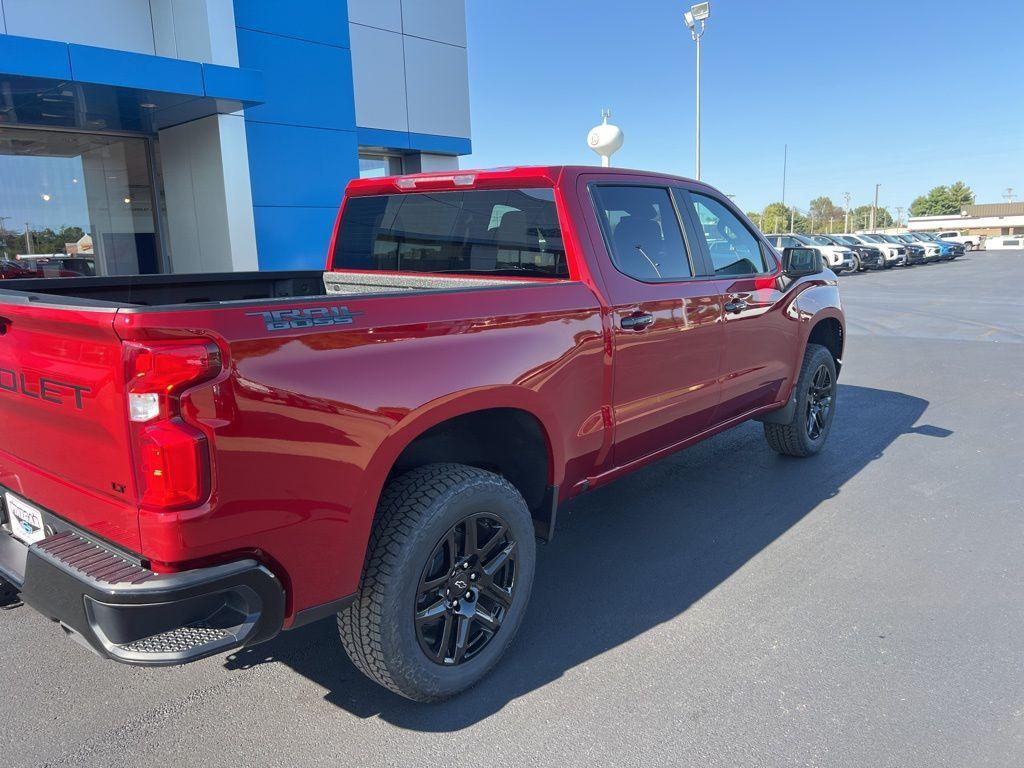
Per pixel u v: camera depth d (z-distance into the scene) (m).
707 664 2.90
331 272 4.27
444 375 2.46
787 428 5.23
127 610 1.90
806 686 2.74
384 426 2.29
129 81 8.34
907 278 27.16
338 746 2.46
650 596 3.47
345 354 2.19
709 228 4.13
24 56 7.55
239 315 1.96
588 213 3.29
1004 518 4.33
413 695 2.57
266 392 2.00
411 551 2.41
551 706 2.66
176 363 1.84
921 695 2.67
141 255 11.53
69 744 2.46
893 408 7.12
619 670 2.88
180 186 11.09
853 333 12.70
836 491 4.83
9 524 2.64
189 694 2.76
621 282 3.32
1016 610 3.28
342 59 12.16
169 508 1.88
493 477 2.69
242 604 2.07
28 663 2.95
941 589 3.48
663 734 2.49
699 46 21.08
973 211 112.19
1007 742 2.42
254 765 2.37
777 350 4.66
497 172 3.39
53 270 10.56
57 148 10.41
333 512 2.20
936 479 5.04
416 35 14.40
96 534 2.12
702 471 5.28
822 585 3.54
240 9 10.78
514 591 2.86
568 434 3.05
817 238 33.09
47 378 2.14
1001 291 20.64
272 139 11.38
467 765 2.36
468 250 3.62
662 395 3.61
